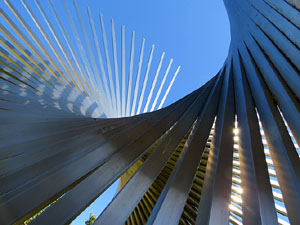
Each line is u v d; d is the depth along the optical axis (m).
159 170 2.86
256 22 3.64
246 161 3.09
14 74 4.27
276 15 2.99
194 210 4.29
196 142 3.31
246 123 3.40
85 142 2.89
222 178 2.86
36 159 2.32
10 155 2.55
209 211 2.48
